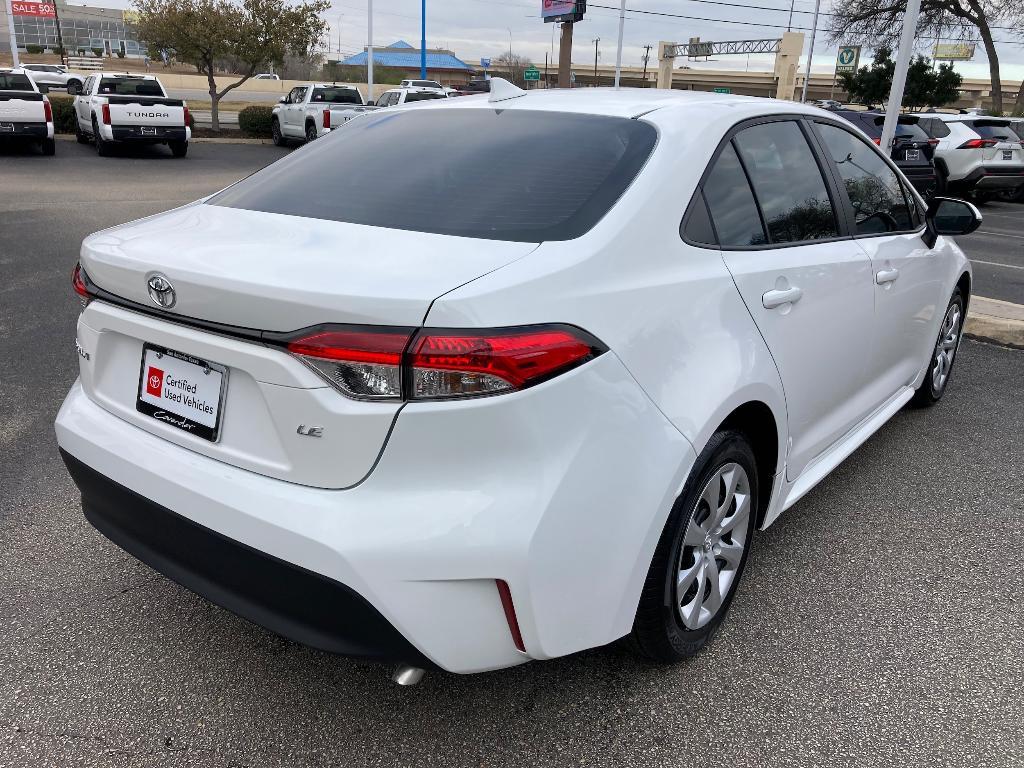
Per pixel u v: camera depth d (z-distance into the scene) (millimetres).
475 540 1846
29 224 9758
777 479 2836
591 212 2219
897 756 2240
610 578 2062
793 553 3279
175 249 2156
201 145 23156
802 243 2945
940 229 4117
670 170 2410
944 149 16594
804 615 2869
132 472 2203
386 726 2318
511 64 91625
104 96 18172
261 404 1982
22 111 17500
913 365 4262
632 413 2057
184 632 2699
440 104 3094
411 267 1931
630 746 2264
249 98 52594
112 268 2199
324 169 2713
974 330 6516
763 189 2799
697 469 2293
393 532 1847
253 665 2555
